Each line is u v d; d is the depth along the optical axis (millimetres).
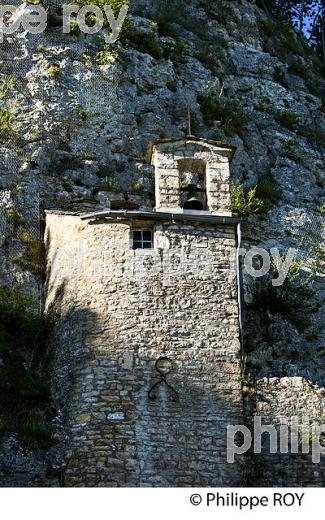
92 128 31078
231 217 22000
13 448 19297
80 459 18969
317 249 30922
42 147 29531
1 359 21594
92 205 28672
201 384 20125
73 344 20703
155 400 19719
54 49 32844
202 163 23078
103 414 19406
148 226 21812
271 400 20328
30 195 27984
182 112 33938
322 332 27672
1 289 23641
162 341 20453
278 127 37000
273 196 33062
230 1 43344
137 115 32625
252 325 26688
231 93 37500
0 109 30188
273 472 19578
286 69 41406
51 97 31266
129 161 30734
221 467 19312
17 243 26094
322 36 50656
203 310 21031
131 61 34250
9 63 31812
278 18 47656
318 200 34125
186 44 37906
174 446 19297
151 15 38594
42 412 20188
